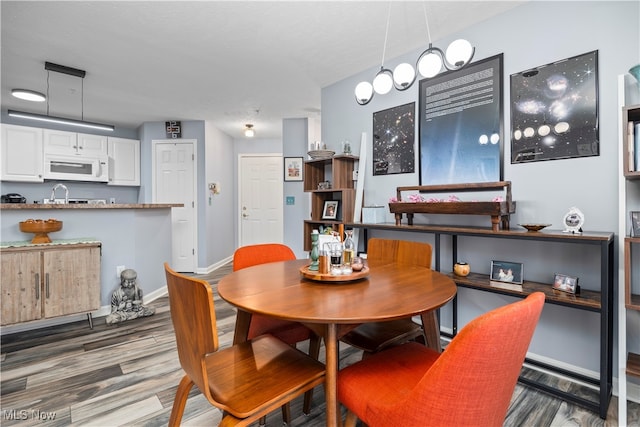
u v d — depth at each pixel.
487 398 0.79
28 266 2.51
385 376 1.11
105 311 3.14
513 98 2.21
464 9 2.22
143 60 2.95
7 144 4.18
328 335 1.10
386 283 1.44
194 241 5.14
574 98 1.95
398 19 2.33
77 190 5.07
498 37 2.28
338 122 3.52
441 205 2.27
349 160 3.29
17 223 2.74
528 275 2.17
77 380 1.94
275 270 1.72
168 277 1.09
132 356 2.25
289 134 4.90
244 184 6.35
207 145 5.15
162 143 5.12
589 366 1.93
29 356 2.25
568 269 1.99
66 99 4.01
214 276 4.87
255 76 3.35
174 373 2.02
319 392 1.85
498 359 0.75
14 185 4.59
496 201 2.01
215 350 0.90
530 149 2.13
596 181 1.88
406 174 2.90
